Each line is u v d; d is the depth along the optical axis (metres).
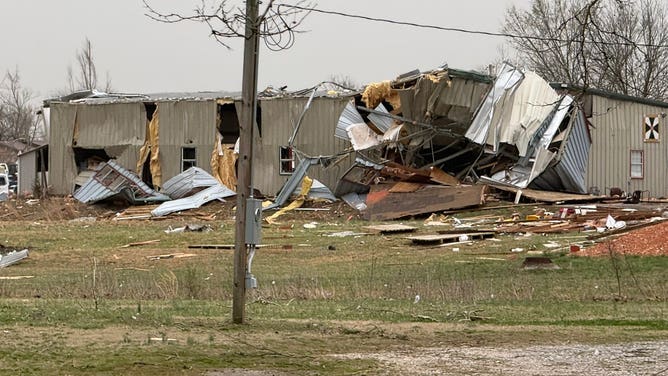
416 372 14.04
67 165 79.19
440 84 66.81
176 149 76.44
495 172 67.31
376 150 68.38
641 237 38.97
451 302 25.30
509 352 15.98
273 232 53.09
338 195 67.94
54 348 15.20
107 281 31.09
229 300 25.64
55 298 26.38
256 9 17.84
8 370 13.29
